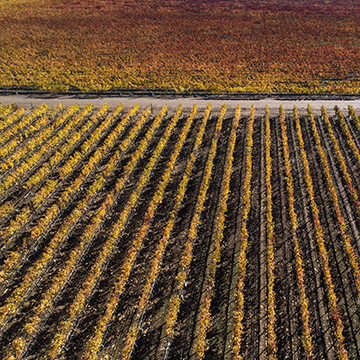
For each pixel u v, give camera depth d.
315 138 40.22
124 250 28.36
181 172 36.66
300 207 31.88
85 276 26.42
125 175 35.66
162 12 90.69
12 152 40.66
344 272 26.03
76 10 93.69
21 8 95.69
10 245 29.14
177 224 30.50
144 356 21.41
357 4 92.56
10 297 24.98
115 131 41.25
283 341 21.92
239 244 28.36
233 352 20.34
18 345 21.20
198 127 44.72
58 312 24.08
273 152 39.75
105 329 22.08
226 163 37.31
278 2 96.69
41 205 33.03
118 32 78.44
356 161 37.09
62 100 52.19
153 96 53.22
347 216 30.86
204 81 56.34
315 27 78.19
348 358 20.88
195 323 23.05
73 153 40.28
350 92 51.19
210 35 75.56
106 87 53.47
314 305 23.86
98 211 31.05
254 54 65.81
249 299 24.38
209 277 24.84
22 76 57.53
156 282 25.72
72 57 66.31
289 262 26.83
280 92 52.97
